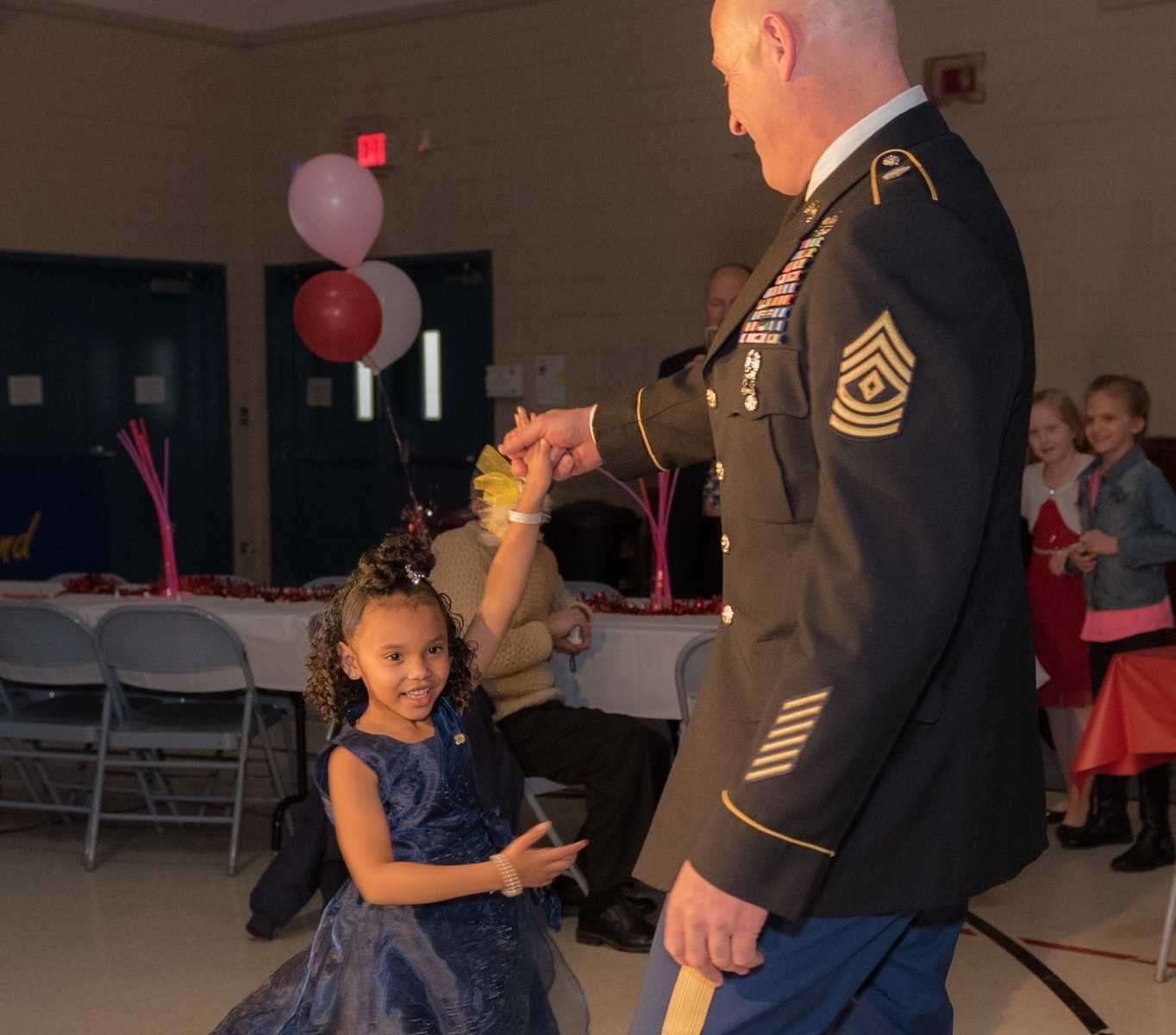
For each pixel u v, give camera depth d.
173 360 8.94
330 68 8.62
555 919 2.36
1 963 3.64
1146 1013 3.29
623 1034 3.18
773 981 1.52
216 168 8.86
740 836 1.36
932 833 1.50
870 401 1.37
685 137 7.48
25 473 8.30
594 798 3.74
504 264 8.12
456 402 8.48
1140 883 4.18
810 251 1.51
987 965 3.58
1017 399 1.54
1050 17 6.32
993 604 1.55
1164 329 6.16
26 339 8.31
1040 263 6.44
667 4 7.46
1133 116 6.17
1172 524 4.37
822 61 1.55
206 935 3.85
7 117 8.01
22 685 5.15
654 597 4.57
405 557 2.18
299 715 4.52
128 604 4.57
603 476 7.46
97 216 8.39
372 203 5.46
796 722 1.34
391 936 2.12
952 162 1.52
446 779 2.18
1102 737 3.44
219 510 9.06
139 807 5.12
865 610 1.32
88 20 8.26
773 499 1.52
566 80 7.82
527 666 3.77
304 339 5.13
